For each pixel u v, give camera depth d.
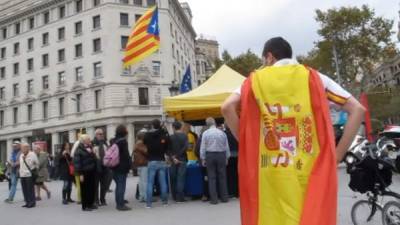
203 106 10.95
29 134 56.12
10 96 58.97
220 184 10.04
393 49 45.97
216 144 9.86
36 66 56.41
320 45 47.09
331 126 2.26
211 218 7.95
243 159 2.34
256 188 2.27
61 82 53.78
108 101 48.81
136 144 10.93
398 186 11.05
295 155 2.24
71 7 53.59
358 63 46.66
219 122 13.62
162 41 51.38
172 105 11.23
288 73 2.33
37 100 55.69
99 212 9.70
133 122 48.28
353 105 2.26
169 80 51.00
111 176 11.23
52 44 54.91
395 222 5.63
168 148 10.25
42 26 56.16
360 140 15.84
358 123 2.23
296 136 2.26
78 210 10.32
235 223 7.34
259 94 2.34
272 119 2.29
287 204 2.19
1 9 61.19
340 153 2.25
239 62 57.53
